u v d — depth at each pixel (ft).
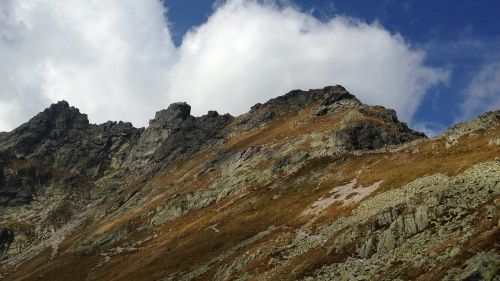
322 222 236.02
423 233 147.43
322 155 388.78
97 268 374.84
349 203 252.62
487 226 121.08
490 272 98.17
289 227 255.91
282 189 346.74
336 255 169.58
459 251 116.37
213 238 305.53
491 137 266.77
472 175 180.14
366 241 163.53
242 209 341.82
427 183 223.92
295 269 173.47
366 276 140.56
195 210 423.64
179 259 289.94
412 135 424.46
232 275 213.25
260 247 232.94
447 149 282.36
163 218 443.73
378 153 341.41
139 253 368.27
